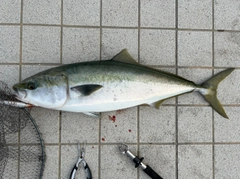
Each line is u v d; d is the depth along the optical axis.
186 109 0.72
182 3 0.73
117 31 0.71
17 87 0.59
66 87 0.60
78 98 0.60
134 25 0.72
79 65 0.61
